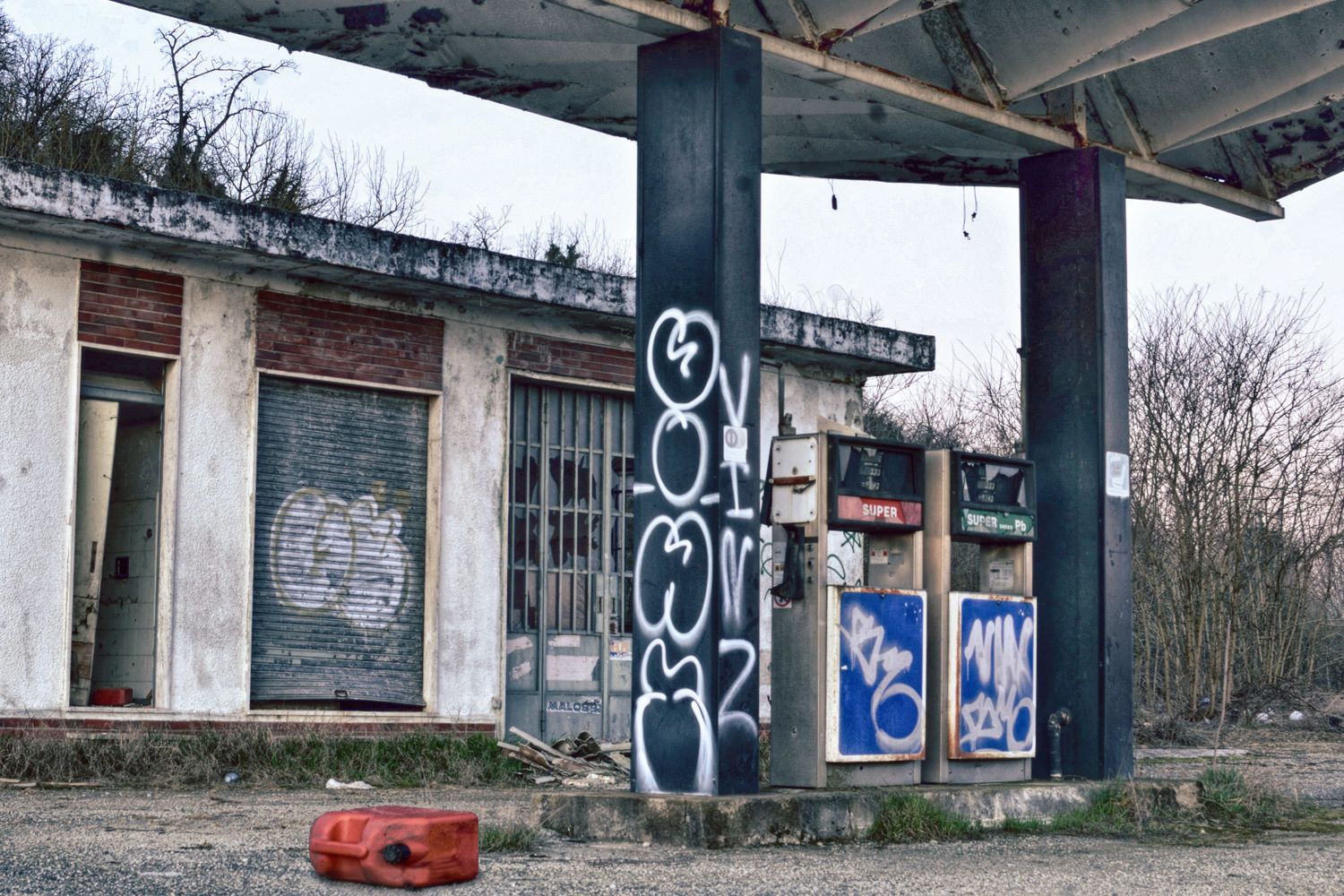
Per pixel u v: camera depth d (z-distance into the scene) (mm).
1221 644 24109
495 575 13250
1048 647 10086
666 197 8078
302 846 6828
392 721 12383
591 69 10648
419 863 5594
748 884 5902
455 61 10617
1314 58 10273
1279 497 25469
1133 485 25922
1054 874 6520
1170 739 19172
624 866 6402
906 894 5754
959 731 8867
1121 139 11078
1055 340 10375
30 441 10602
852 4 8914
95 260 11016
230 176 19250
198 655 11328
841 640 8250
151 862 6059
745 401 7871
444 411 13031
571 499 14086
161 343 11328
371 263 11898
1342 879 6594
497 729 13078
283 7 9805
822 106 11242
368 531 12562
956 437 30703
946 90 9711
